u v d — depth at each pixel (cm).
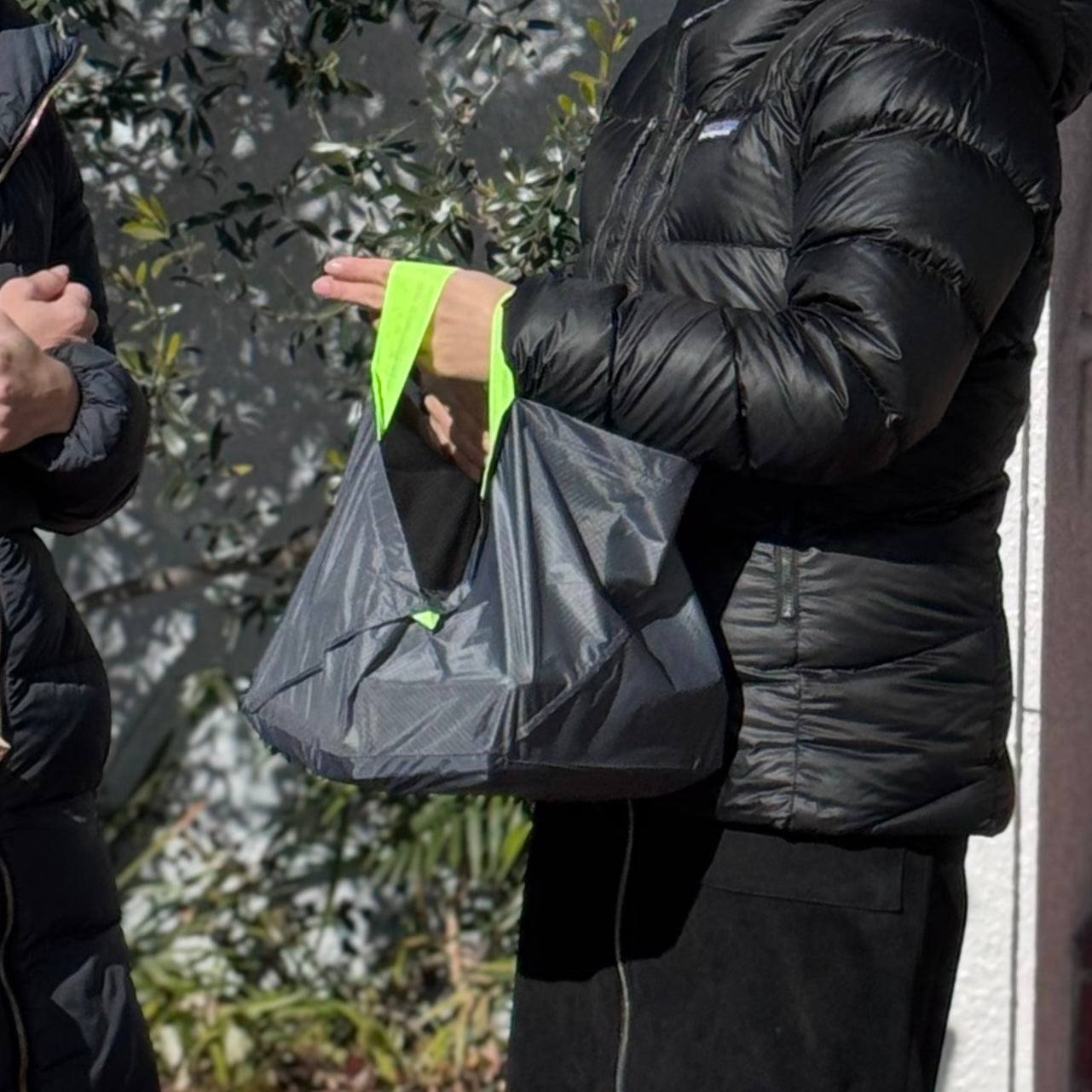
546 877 904
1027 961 1220
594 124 1198
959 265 744
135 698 1628
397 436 872
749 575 820
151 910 1608
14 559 877
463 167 1248
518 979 920
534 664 766
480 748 762
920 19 769
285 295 1432
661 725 789
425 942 1581
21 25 928
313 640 824
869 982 838
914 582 817
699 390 749
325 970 1594
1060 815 1245
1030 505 1164
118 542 1595
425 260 1233
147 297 1316
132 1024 915
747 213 802
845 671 815
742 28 830
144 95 1369
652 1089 862
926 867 848
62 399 875
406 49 1345
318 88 1288
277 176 1395
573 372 766
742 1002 843
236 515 1545
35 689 878
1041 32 805
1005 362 826
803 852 832
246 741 1616
